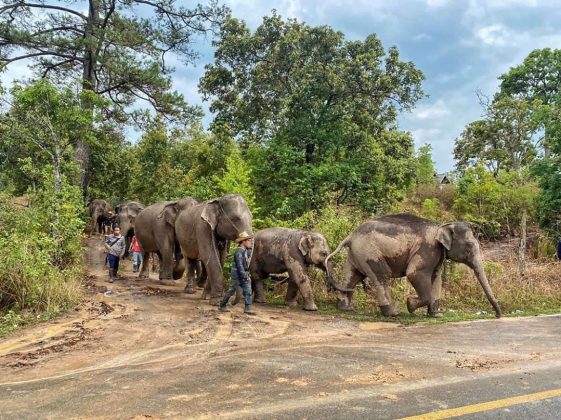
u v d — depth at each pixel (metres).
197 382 5.07
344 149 18.86
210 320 8.62
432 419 4.00
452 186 27.09
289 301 11.00
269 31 19.41
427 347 6.82
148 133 26.45
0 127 14.31
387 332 8.08
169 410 4.26
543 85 35.69
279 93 19.38
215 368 5.61
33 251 10.38
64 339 7.37
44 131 14.36
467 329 8.35
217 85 20.39
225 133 20.17
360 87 17.55
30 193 13.32
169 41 24.17
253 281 11.31
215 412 4.20
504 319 9.47
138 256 16.45
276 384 4.98
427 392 4.71
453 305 11.07
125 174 28.55
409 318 9.48
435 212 20.66
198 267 12.74
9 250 9.58
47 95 13.87
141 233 14.52
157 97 23.86
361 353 6.39
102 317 8.80
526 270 12.95
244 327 8.16
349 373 5.39
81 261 14.56
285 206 15.95
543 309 10.98
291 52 18.20
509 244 17.48
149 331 7.83
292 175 17.81
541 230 17.81
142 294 11.21
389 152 19.45
